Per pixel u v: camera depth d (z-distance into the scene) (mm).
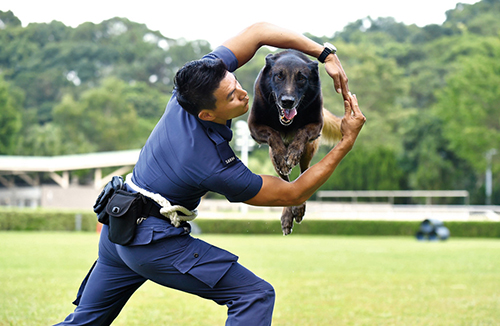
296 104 3094
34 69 70312
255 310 2691
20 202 37125
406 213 30734
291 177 18297
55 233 21734
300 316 5359
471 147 38750
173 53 71625
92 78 70625
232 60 2900
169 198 2787
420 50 61500
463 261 11352
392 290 7172
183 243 2756
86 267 9312
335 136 3803
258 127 3338
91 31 76750
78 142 51188
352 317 5324
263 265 10141
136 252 2752
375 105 49625
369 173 37281
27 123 57812
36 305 5672
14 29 75812
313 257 11961
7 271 8695
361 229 24562
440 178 42031
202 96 2574
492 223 24375
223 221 23656
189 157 2701
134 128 54812
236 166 2736
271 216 26297
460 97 38375
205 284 2729
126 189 2881
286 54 3322
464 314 5504
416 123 45188
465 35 57219
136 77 69938
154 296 6621
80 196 32906
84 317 2992
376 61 50500
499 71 36812
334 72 2912
